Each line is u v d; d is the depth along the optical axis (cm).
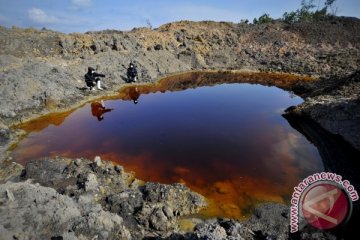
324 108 1485
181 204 846
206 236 607
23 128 1426
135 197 841
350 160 1092
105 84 2155
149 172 1059
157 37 3359
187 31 3684
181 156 1180
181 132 1426
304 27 4116
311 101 1675
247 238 714
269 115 1689
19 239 572
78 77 2069
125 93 2103
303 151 1219
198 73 2912
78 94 1884
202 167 1095
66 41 2678
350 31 4059
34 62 1992
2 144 1234
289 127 1501
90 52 2677
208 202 885
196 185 980
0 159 1115
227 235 693
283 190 943
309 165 1098
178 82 2538
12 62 2002
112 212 784
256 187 965
